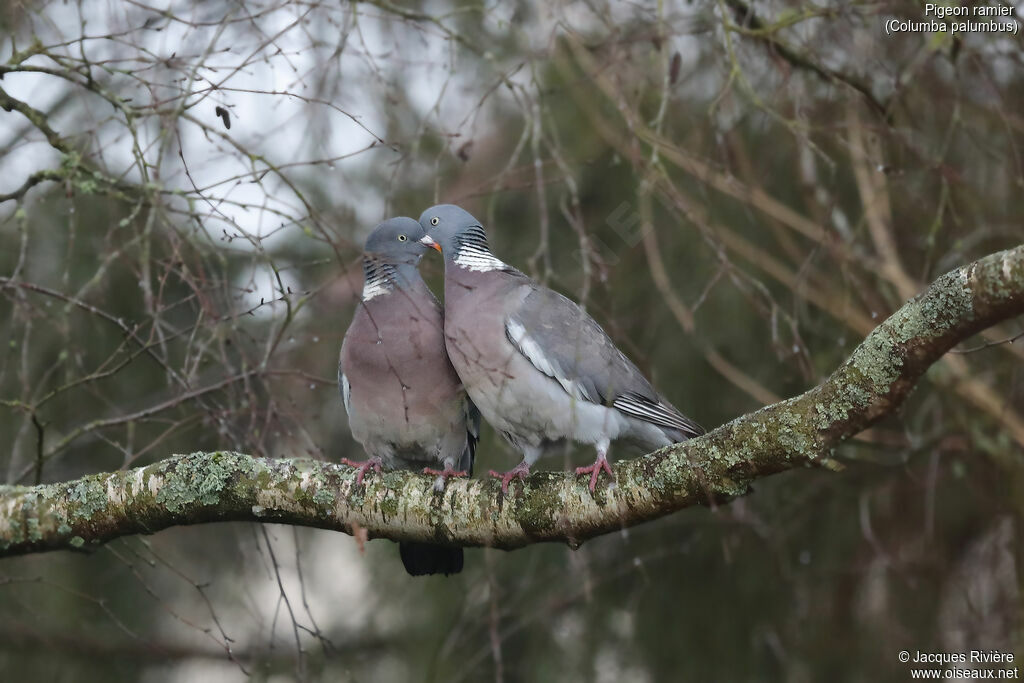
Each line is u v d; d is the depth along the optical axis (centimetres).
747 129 1126
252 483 760
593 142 1129
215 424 851
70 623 1245
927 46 928
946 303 621
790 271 1145
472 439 995
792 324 882
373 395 902
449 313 905
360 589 1388
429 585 1231
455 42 963
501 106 1162
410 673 1208
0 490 766
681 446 718
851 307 1097
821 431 672
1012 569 1148
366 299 916
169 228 720
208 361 868
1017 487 1098
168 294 955
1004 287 598
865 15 954
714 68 1062
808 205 1128
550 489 754
